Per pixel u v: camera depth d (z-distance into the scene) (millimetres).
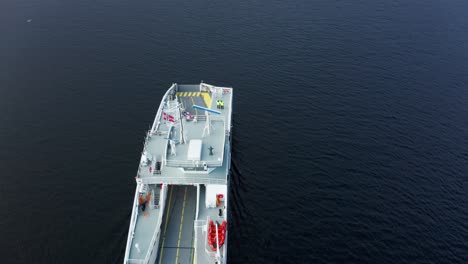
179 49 122375
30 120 93062
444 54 124688
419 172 82250
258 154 86375
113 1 149750
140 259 56094
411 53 124688
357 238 68375
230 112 85125
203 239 59031
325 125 95500
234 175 80438
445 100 104688
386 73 115125
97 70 111625
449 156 86500
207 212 64062
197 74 111812
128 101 100875
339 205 74625
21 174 79125
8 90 102000
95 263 63062
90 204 73438
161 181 64625
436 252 66188
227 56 120125
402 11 150875
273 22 139250
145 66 114188
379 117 98188
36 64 112438
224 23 137375
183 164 64250
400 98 105250
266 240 67500
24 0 147375
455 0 161750
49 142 87312
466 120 97625
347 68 116812
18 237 66625
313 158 85625
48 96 101000
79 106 98375
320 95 105688
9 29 128250
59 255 63938
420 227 70438
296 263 63938
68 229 68500
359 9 151000
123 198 74750
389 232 69500
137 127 92562
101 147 86625
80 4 146375
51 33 127188
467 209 74188
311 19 142375
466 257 65500
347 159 85438
